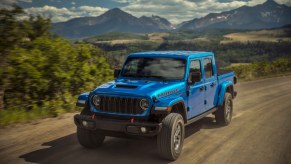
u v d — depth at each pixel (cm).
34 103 902
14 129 733
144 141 672
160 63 656
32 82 863
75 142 647
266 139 720
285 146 664
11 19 816
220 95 818
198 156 585
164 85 592
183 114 611
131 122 525
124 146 634
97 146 621
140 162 541
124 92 546
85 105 577
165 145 534
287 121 933
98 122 543
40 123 802
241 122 910
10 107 862
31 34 1023
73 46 1066
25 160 530
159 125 521
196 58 691
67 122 823
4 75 806
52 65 912
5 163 514
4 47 816
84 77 1035
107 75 1185
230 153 608
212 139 711
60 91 964
